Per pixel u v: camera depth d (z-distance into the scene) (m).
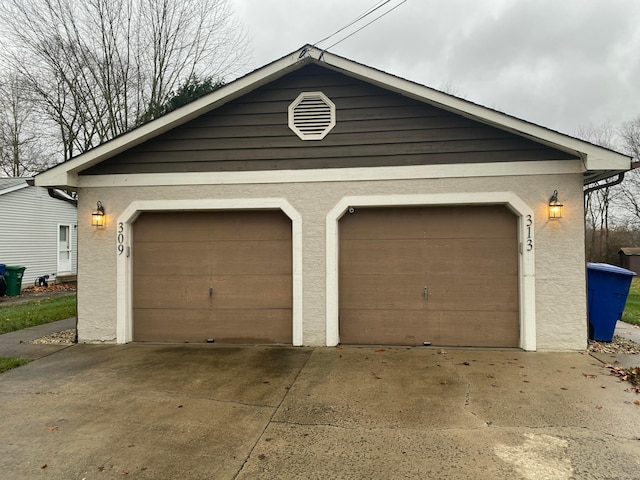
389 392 4.19
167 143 6.39
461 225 5.99
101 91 18.08
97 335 6.43
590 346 5.86
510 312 5.87
